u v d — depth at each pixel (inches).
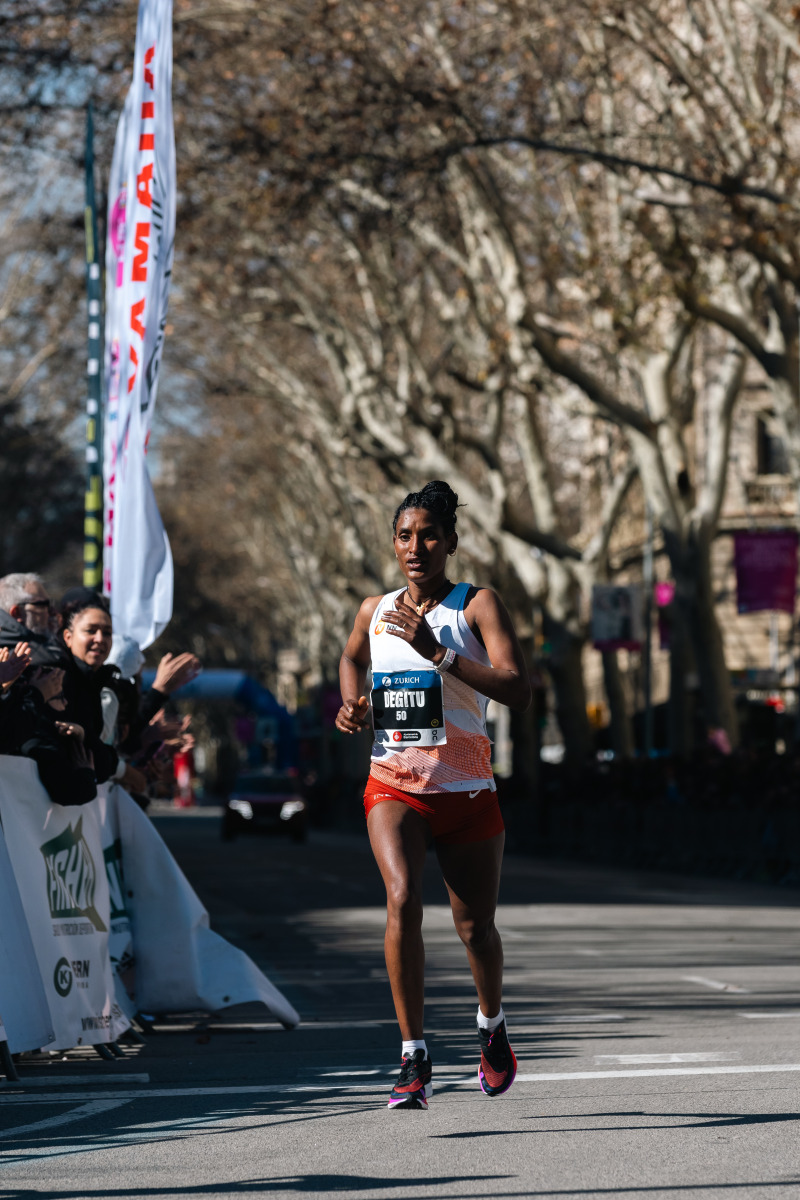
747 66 1732.3
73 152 1795.0
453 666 398.9
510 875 1926.7
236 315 2401.6
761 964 876.6
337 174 1754.4
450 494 419.8
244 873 1909.4
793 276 1524.4
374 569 3189.0
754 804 1862.7
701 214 1585.9
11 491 3280.0
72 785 524.1
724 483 2009.1
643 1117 421.7
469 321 2252.7
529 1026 624.7
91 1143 402.6
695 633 2015.3
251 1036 617.9
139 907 614.2
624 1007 686.5
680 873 1994.3
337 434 2573.8
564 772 2466.8
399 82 1633.9
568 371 1872.5
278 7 1759.4
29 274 2541.8
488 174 1754.4
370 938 1088.2
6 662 482.6
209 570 4997.5
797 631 2874.0
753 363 2807.6
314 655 4562.0
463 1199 332.8
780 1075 487.8
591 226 1836.9
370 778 414.9
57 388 3002.0
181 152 1940.2
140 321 727.7
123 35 1697.8
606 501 2329.0
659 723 2898.6
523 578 2394.2
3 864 500.1
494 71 1705.2
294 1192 342.0
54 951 526.6
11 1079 484.7
